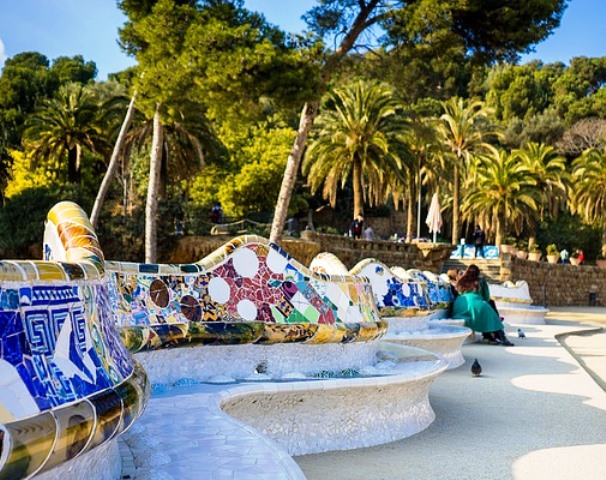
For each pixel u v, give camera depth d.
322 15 19.56
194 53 16.67
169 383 5.75
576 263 53.88
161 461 3.72
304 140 19.73
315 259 8.05
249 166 48.47
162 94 18.09
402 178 36.81
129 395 3.16
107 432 2.85
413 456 6.06
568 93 81.25
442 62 19.81
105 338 3.30
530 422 7.51
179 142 36.28
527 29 19.00
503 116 77.25
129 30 20.05
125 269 5.70
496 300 22.31
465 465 5.82
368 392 6.32
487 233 57.78
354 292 7.46
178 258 32.44
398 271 11.96
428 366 7.57
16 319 2.55
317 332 6.68
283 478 3.47
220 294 6.27
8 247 31.84
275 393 5.71
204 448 3.96
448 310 14.67
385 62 20.14
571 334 20.52
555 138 70.50
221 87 16.84
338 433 6.24
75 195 32.47
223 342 6.01
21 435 2.33
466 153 51.03
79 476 2.95
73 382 2.77
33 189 32.84
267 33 17.41
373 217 63.88
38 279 2.69
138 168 47.50
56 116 39.28
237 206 49.09
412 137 36.91
